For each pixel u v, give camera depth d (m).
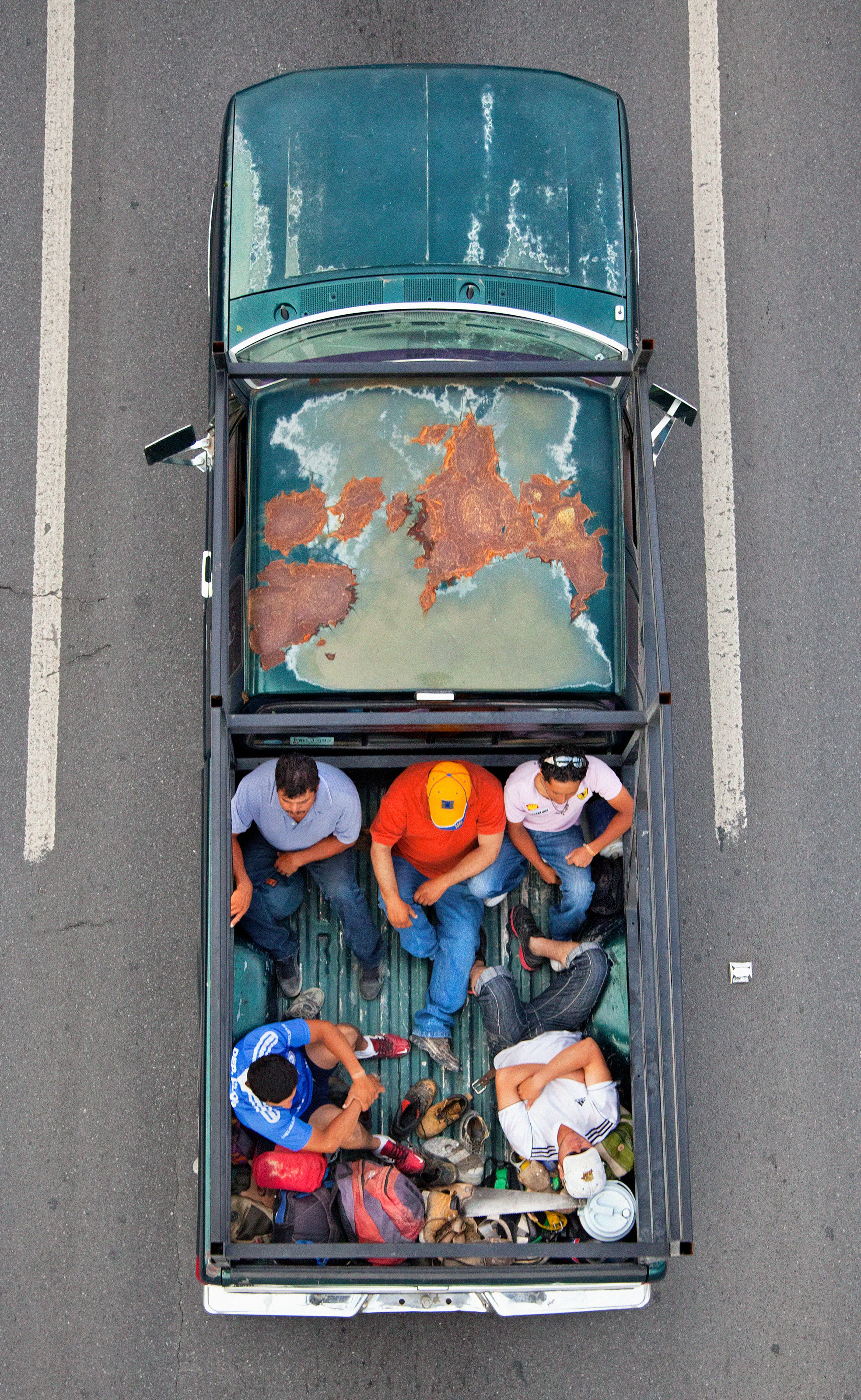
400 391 4.61
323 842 4.73
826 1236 5.50
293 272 4.86
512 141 5.01
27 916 5.72
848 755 6.00
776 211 6.51
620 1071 4.78
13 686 5.96
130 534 6.10
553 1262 4.51
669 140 6.57
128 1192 5.46
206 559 4.84
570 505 4.57
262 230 4.91
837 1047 5.71
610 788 4.65
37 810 5.83
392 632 4.49
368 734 4.77
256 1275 3.88
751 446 6.25
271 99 5.09
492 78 5.12
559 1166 4.54
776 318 6.39
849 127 6.61
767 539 6.17
